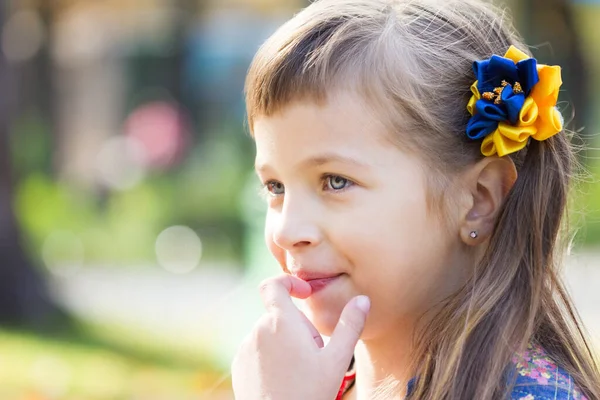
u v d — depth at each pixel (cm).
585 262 393
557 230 262
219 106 2138
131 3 2170
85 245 1567
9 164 1034
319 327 251
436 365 239
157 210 1638
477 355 237
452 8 266
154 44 2217
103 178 1908
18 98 1191
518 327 241
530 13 1375
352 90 239
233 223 1573
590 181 318
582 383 248
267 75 244
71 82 2270
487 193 257
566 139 275
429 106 246
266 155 248
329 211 241
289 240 243
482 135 249
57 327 961
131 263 1469
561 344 253
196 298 1154
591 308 927
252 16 2086
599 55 1566
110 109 2286
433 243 248
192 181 1777
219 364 762
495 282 247
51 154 2012
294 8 1855
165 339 894
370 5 259
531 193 256
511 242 252
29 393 681
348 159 238
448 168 249
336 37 244
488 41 266
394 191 240
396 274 243
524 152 260
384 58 244
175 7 2094
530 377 235
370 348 264
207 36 2125
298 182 244
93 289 1231
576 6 1430
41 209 1672
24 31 1845
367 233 239
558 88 254
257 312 675
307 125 240
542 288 253
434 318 248
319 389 235
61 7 1928
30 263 1014
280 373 238
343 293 245
